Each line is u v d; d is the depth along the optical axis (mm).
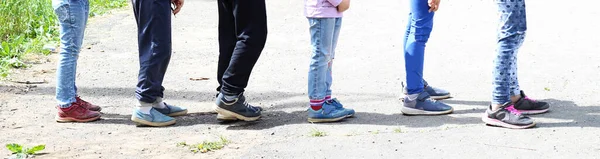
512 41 5910
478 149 5477
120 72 8234
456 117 6340
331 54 6207
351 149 5547
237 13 5949
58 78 6316
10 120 6430
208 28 10703
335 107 6285
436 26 10461
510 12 5863
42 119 6469
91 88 7562
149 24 6059
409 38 6363
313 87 6195
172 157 5477
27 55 8922
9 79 7812
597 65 8117
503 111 5980
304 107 6805
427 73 8000
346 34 10078
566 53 8719
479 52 8922
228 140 5844
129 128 6215
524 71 7934
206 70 8328
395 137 5801
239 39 6039
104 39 9922
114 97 7246
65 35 6250
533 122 5961
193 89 7531
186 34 10281
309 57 8867
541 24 10344
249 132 6055
